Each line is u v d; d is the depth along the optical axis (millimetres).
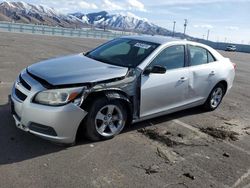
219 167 4598
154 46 5754
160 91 5559
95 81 4586
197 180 4164
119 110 5008
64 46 20938
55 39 28719
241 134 6074
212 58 6953
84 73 4723
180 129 5926
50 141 4629
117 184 3861
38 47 18156
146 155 4699
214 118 6852
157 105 5625
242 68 18625
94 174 4020
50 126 4301
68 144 4609
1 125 5148
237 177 4367
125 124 5312
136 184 3908
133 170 4230
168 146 5121
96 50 6227
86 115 4613
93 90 4555
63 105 4316
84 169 4109
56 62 5270
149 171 4258
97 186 3771
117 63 5426
